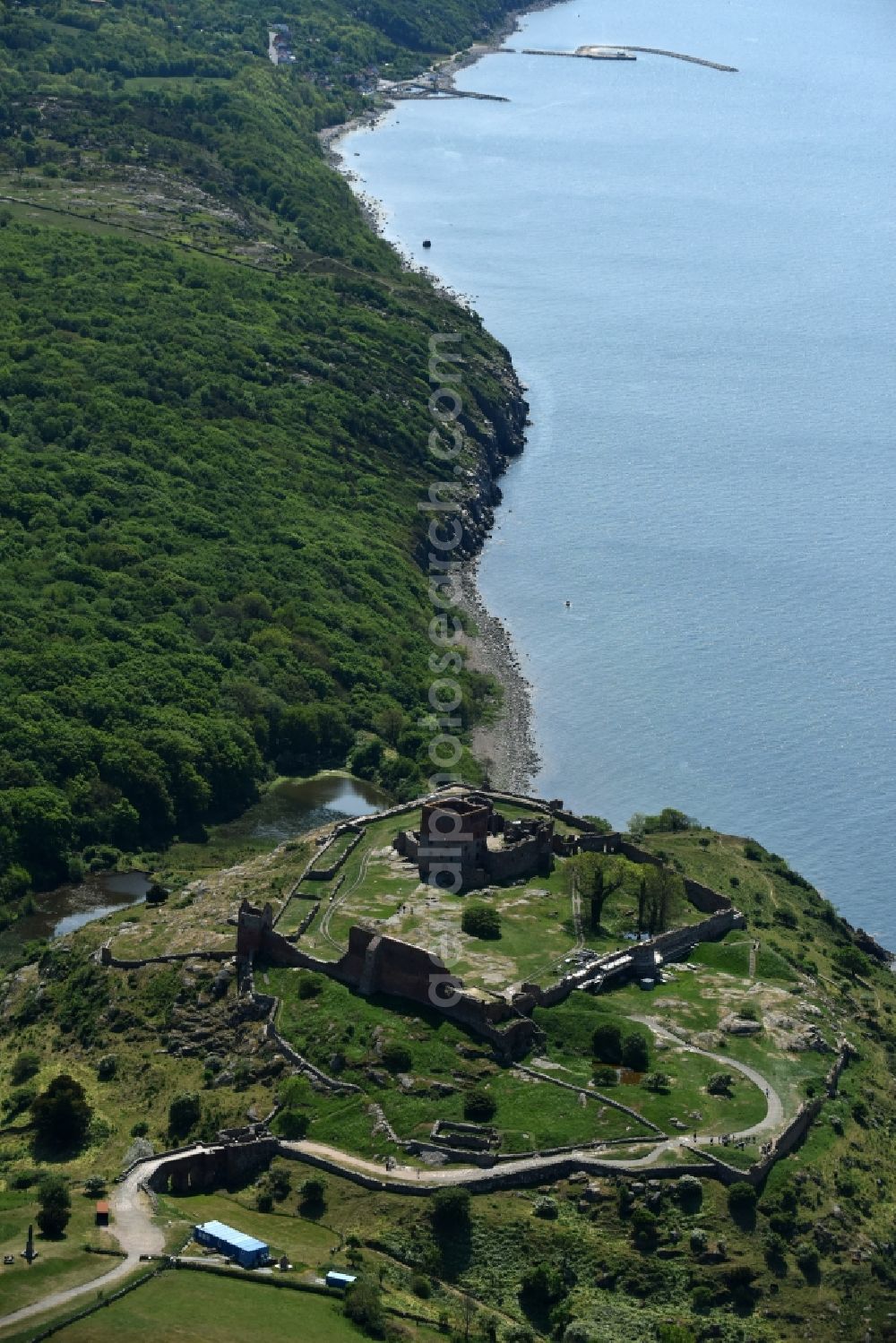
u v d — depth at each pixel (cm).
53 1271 19550
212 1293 19312
